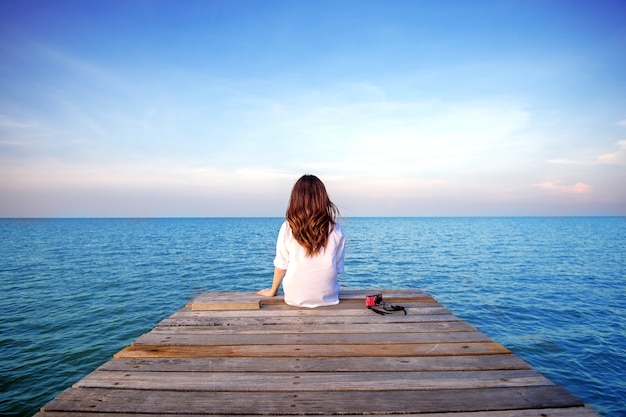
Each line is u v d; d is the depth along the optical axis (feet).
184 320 11.32
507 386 7.06
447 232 222.28
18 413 17.78
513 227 321.32
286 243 12.00
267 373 7.68
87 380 7.32
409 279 54.75
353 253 94.68
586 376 21.88
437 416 6.06
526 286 49.85
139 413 6.15
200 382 7.25
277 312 12.09
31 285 50.24
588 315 35.12
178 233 214.48
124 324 32.04
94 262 75.56
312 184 11.30
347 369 7.86
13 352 25.38
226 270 65.16
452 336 9.89
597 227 324.60
